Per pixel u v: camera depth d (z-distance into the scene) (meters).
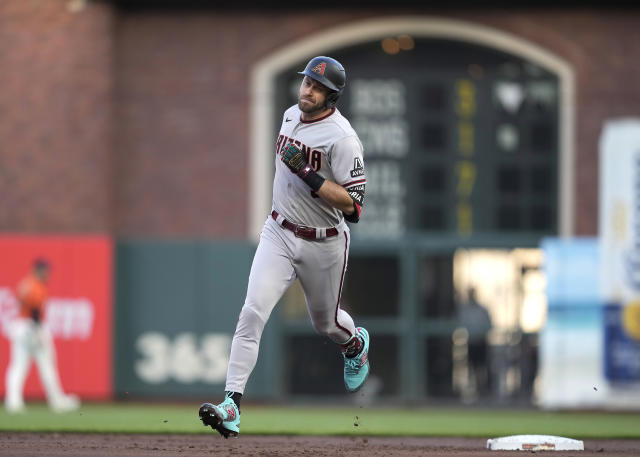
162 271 55.38
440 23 55.22
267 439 31.45
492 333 55.09
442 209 55.56
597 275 53.03
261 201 56.00
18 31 56.34
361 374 24.16
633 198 53.22
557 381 53.00
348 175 21.41
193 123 56.47
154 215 56.56
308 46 55.88
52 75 56.19
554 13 55.25
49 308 54.84
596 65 55.00
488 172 55.59
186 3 56.22
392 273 55.50
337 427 38.06
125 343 55.44
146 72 56.72
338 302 22.88
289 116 21.92
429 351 55.31
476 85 55.69
